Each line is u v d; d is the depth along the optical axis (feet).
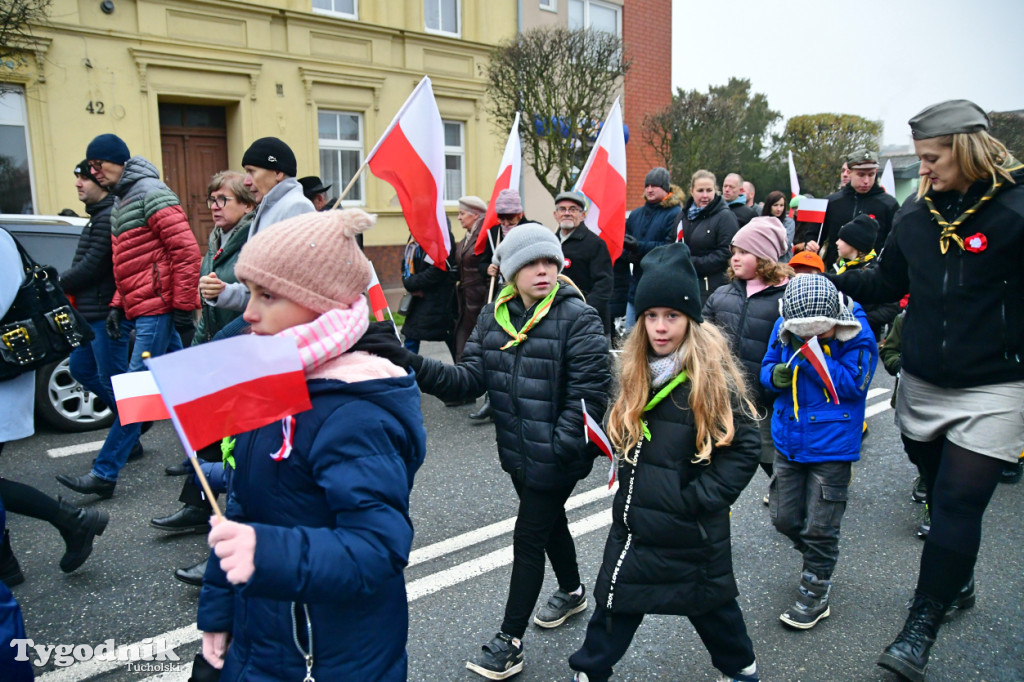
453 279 22.33
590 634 7.95
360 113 43.14
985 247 8.75
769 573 11.87
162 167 36.37
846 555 12.56
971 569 8.95
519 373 9.18
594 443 8.18
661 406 7.68
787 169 90.89
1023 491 15.24
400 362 5.50
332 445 4.73
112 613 10.52
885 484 15.81
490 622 10.39
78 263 14.85
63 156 32.65
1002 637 10.09
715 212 21.80
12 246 9.56
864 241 15.65
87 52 32.86
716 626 7.81
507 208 18.20
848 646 9.90
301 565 4.28
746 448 7.53
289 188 11.77
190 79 36.19
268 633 5.12
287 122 39.78
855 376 10.09
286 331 4.80
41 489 14.89
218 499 12.86
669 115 50.16
